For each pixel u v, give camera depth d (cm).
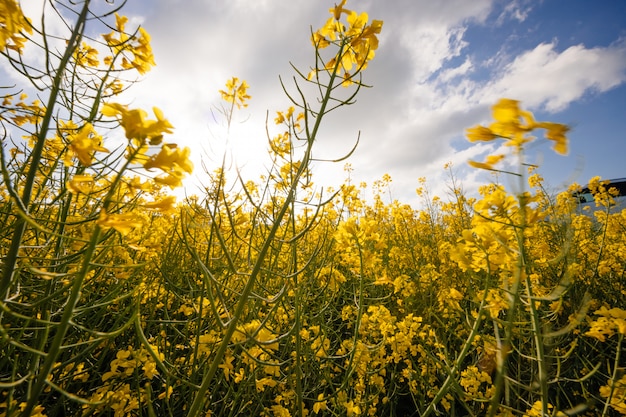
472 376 42
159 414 39
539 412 29
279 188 40
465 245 28
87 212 37
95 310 41
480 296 37
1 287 20
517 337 41
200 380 42
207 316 42
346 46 30
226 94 34
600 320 29
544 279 59
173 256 51
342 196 56
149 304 46
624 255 71
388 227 132
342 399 39
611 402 29
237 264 48
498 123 16
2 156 14
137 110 14
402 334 42
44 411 36
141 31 27
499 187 25
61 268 30
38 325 31
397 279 60
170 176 16
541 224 62
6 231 30
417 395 46
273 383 33
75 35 21
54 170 30
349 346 48
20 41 22
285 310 46
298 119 37
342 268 78
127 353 27
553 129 15
